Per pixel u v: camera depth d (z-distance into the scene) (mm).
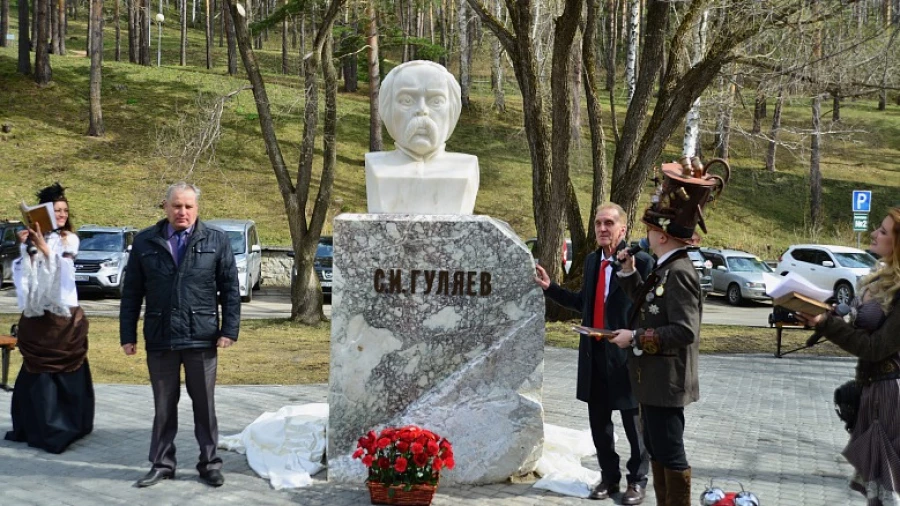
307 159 15797
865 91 15055
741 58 14828
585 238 17156
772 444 7371
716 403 9367
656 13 15500
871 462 4066
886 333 3930
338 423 5836
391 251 5840
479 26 44188
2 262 21656
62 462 6215
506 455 5840
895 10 15820
